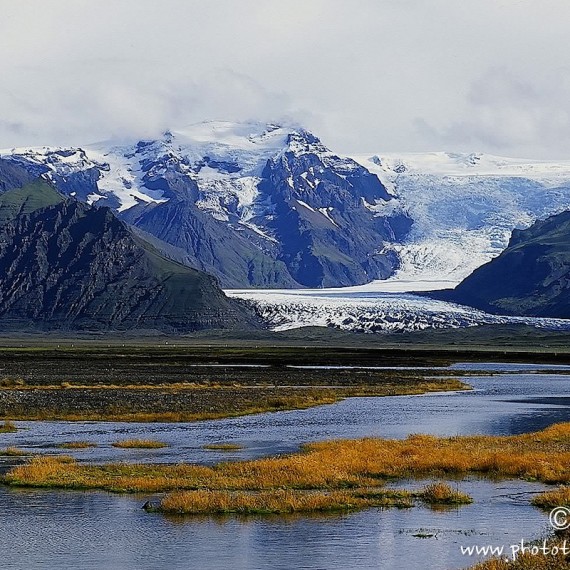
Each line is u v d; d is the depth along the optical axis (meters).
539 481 138.38
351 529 106.31
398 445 171.12
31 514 114.31
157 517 112.56
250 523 109.31
